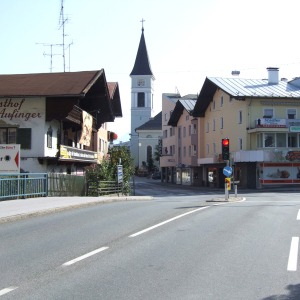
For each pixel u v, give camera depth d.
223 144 22.55
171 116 66.88
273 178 43.00
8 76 33.12
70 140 34.88
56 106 28.17
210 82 50.81
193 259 7.38
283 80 52.62
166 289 5.62
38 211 14.64
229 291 5.52
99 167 31.80
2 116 28.47
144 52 109.88
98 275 6.36
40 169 28.28
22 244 9.01
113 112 40.19
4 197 18.62
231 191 41.19
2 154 19.59
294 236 9.72
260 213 14.95
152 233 10.29
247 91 45.38
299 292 5.48
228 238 9.47
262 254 7.77
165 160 73.44
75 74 32.25
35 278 6.24
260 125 41.84
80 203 18.33
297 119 42.56
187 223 12.13
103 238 9.62
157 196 35.94
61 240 9.43
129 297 5.28
